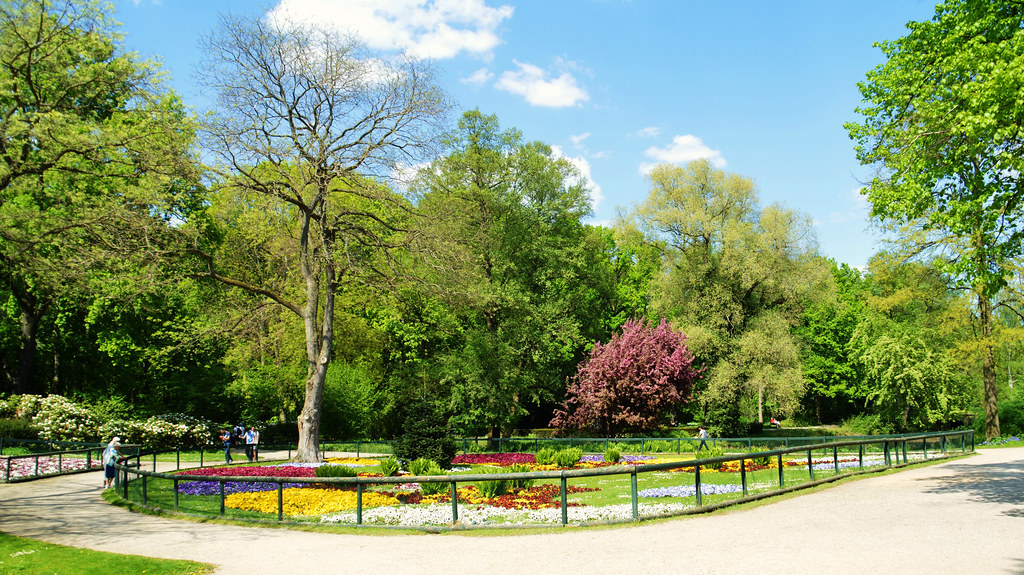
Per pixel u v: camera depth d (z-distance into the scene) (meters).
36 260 20.62
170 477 13.12
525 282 40.91
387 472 18.64
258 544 9.81
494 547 9.14
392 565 8.21
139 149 22.45
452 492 10.83
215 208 32.19
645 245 46.09
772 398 38.84
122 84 23.92
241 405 40.16
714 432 39.06
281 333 35.38
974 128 11.48
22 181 20.45
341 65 26.72
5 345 34.22
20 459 22.31
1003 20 12.78
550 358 39.62
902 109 15.27
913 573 7.00
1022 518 10.13
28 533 11.08
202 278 27.78
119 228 22.97
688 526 10.20
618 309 54.94
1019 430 38.75
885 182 14.77
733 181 41.38
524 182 40.81
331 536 10.41
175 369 38.31
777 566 7.46
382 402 42.06
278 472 20.53
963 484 14.70
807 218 40.56
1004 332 33.72
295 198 27.42
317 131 27.31
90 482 19.73
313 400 27.36
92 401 33.91
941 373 37.97
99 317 32.97
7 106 22.23
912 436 20.98
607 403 32.88
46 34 22.19
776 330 38.91
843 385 59.72
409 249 28.67
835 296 41.75
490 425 40.81
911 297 36.69
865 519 10.41
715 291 40.75
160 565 8.30
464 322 44.25
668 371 32.84
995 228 12.89
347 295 39.16
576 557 8.30
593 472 10.68
